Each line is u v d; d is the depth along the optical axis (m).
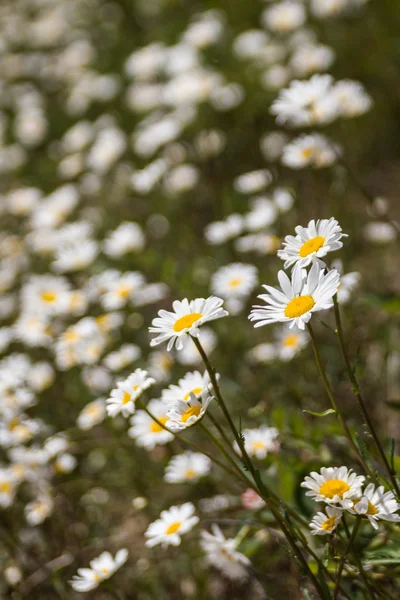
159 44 2.44
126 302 1.38
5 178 2.60
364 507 0.91
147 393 1.33
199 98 1.95
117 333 1.52
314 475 0.94
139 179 1.83
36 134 2.71
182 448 1.25
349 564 0.98
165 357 1.35
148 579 1.16
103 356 1.50
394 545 1.00
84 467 1.33
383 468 1.04
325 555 0.94
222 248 1.63
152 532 1.04
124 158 2.29
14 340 1.63
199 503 1.18
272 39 2.32
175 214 1.96
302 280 0.92
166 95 2.02
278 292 0.92
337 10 2.00
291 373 1.30
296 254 0.93
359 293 1.38
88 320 1.33
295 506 1.06
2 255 1.99
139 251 1.62
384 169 1.94
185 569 1.16
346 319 1.33
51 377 1.40
